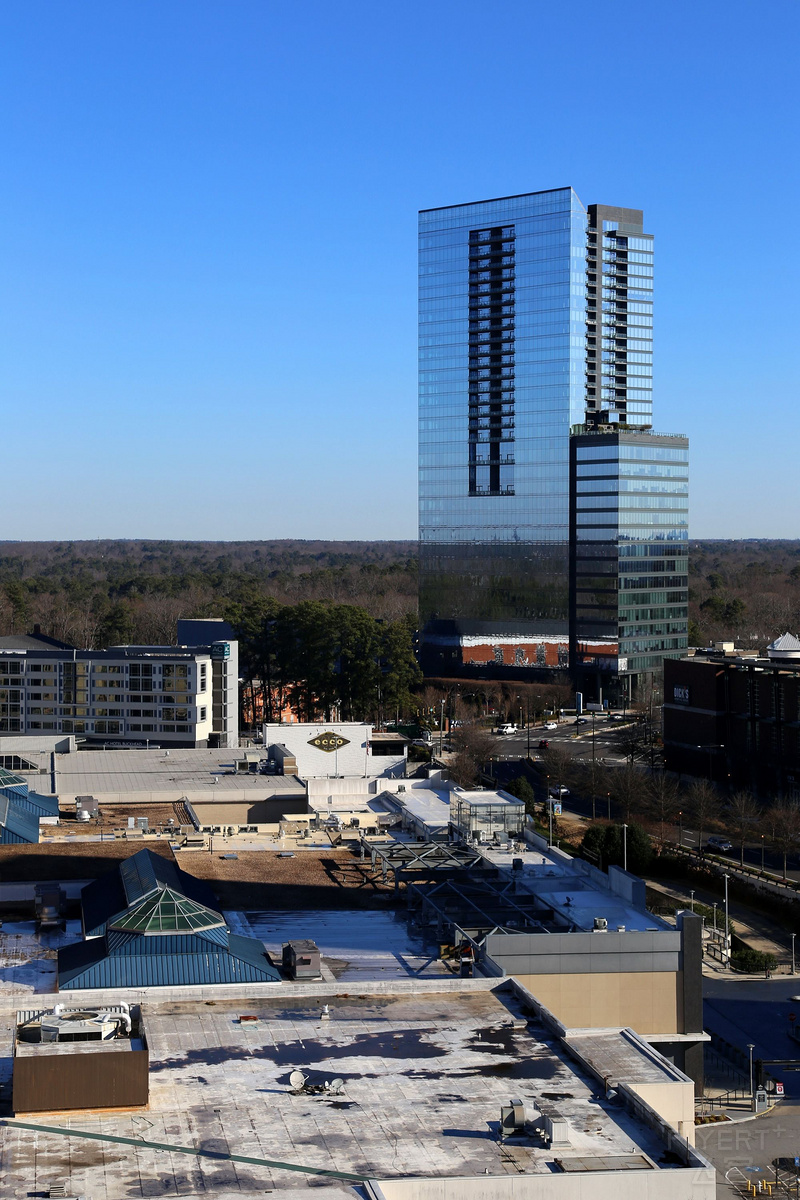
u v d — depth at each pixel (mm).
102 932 77938
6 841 105750
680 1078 59094
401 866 104188
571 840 178500
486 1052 62469
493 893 94500
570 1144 52125
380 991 71438
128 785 137000
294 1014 67812
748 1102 95875
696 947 78250
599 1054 62281
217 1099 56312
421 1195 47938
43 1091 54312
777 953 134500
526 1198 48469
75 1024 59094
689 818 189250
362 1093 57219
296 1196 47375
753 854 173250
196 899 88250
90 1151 51094
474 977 76188
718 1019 115375
